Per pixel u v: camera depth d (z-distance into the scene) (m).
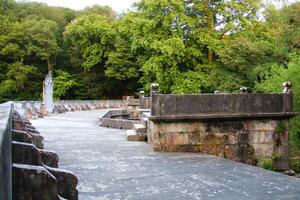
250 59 25.75
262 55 24.92
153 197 5.37
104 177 6.59
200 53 36.50
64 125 18.39
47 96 29.11
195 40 37.53
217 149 10.59
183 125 10.35
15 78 48.06
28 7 59.41
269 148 10.96
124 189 5.79
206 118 10.38
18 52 49.12
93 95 54.09
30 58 51.56
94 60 52.06
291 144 15.65
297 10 23.00
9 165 1.73
